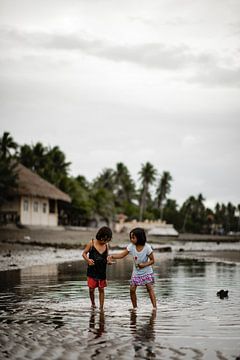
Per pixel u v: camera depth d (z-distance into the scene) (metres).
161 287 12.36
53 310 8.65
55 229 53.34
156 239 58.41
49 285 12.57
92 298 9.18
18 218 50.00
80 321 7.63
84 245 35.91
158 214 121.12
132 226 73.25
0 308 8.85
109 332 6.82
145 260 9.02
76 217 71.75
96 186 107.31
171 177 117.44
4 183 45.44
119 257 9.16
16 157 72.81
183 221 122.19
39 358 5.49
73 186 68.94
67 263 21.28
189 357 5.57
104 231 9.11
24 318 7.88
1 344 6.12
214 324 7.37
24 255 25.67
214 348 5.96
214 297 10.37
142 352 5.77
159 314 8.25
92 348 5.94
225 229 138.50
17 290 11.52
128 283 13.25
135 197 114.56
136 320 7.71
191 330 6.96
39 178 55.06
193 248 42.91
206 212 137.38
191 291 11.47
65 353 5.71
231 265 21.17
